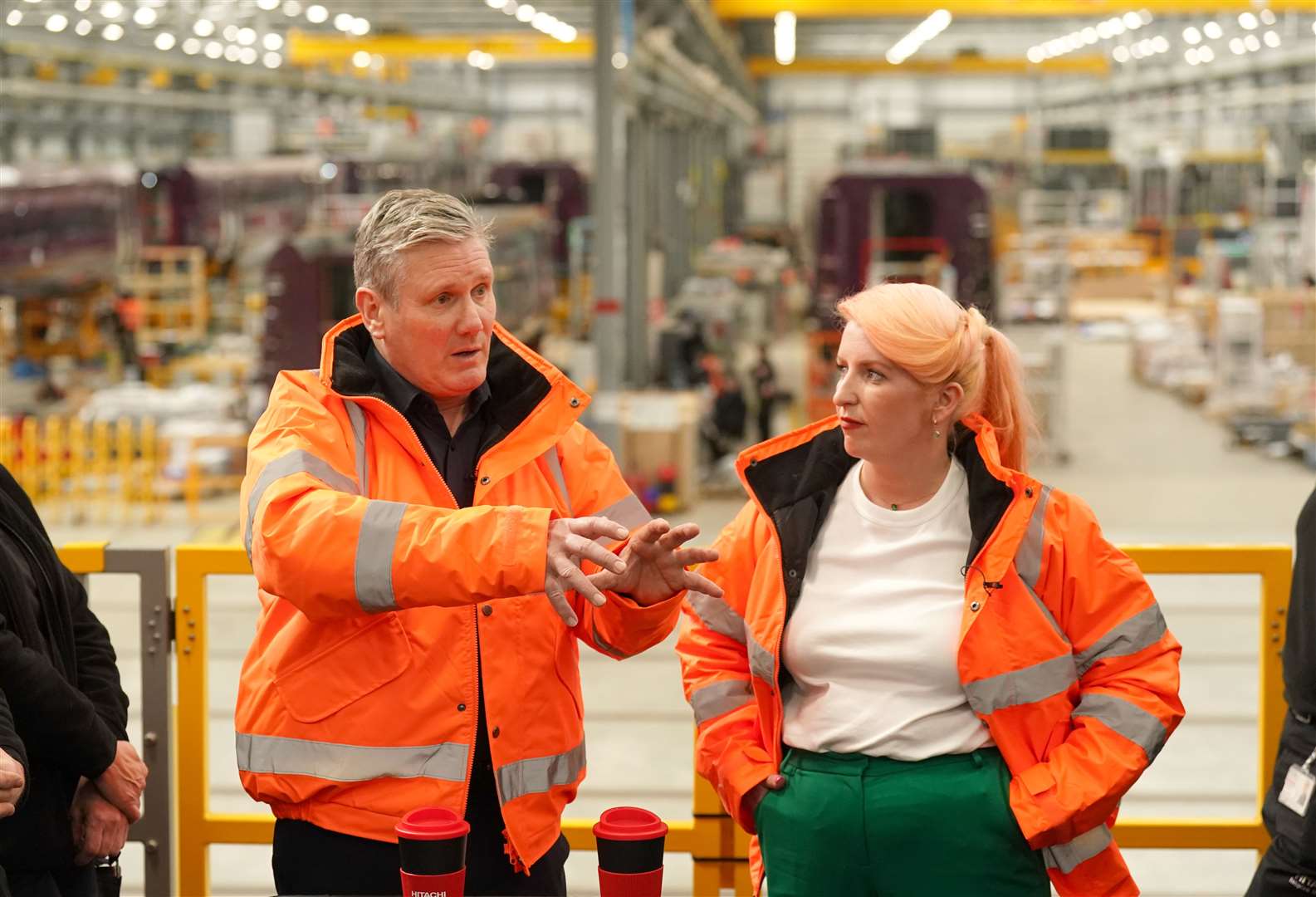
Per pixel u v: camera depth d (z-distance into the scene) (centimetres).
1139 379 2394
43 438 1519
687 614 267
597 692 696
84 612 271
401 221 231
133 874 471
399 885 235
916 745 238
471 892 243
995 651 234
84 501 1384
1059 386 1638
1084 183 4241
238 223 2098
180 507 1397
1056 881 239
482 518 211
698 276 2992
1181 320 2500
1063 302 2620
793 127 4869
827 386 1778
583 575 209
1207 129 3969
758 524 256
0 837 241
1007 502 236
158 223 2020
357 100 3925
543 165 2920
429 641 235
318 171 2275
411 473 240
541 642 243
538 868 248
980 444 238
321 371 240
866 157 3812
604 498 255
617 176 1328
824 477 249
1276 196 3272
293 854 242
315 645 236
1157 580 860
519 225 2239
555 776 246
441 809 205
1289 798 261
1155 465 1614
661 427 1352
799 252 3978
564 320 2806
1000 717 235
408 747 235
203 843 335
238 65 3116
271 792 239
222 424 1478
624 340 1958
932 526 243
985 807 234
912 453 240
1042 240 3500
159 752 330
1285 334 2058
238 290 2105
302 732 237
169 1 2117
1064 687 237
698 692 258
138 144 3388
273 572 216
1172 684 238
